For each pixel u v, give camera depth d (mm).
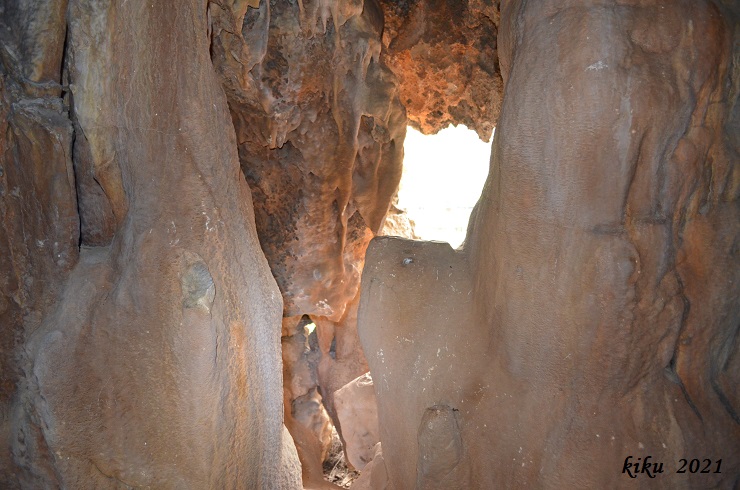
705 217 2145
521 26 2281
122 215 2637
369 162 4578
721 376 2287
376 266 3143
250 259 2920
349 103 4137
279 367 3186
